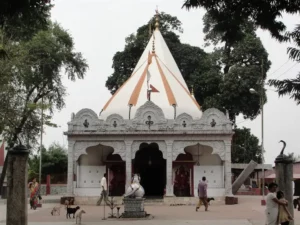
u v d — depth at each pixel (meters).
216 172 39.59
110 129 37.88
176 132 37.44
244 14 12.48
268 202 14.86
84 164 40.12
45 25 13.93
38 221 23.73
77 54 45.97
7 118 33.91
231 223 21.98
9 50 30.17
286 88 11.11
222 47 58.41
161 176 42.50
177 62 63.72
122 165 40.12
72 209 25.30
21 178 15.39
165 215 26.89
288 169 16.77
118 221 23.42
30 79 40.25
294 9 11.83
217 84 57.50
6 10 11.08
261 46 56.00
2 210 30.66
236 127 63.28
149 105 37.91
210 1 12.39
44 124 43.56
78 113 38.22
